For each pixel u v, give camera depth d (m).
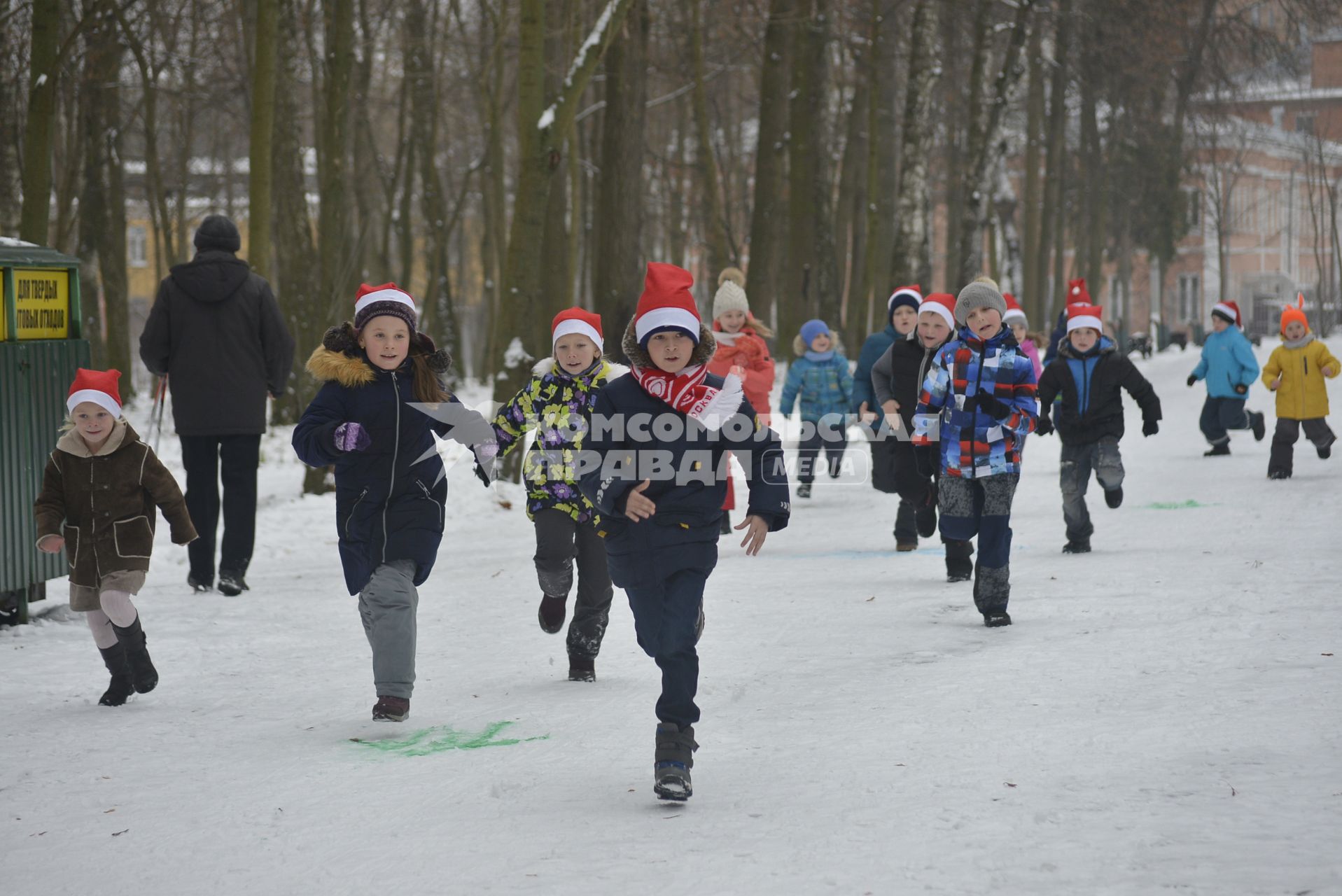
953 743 6.37
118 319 35.53
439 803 5.82
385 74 47.16
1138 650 8.23
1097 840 4.87
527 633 10.20
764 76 35.25
